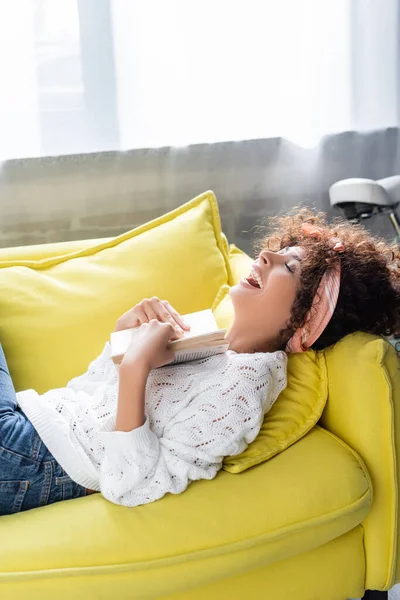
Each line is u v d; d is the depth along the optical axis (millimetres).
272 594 1275
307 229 1463
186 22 2107
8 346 1609
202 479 1262
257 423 1273
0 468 1290
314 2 2188
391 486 1309
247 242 2357
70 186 2152
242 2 2133
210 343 1307
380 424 1292
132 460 1218
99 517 1201
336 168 2350
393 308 1415
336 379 1361
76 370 1616
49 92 2070
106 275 1706
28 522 1212
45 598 1131
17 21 2000
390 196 1843
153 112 2152
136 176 2193
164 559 1159
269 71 2207
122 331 1391
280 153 2291
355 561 1327
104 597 1147
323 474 1265
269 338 1413
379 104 2320
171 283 1720
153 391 1321
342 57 2250
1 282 1663
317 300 1369
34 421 1342
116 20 2059
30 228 2166
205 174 2254
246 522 1201
